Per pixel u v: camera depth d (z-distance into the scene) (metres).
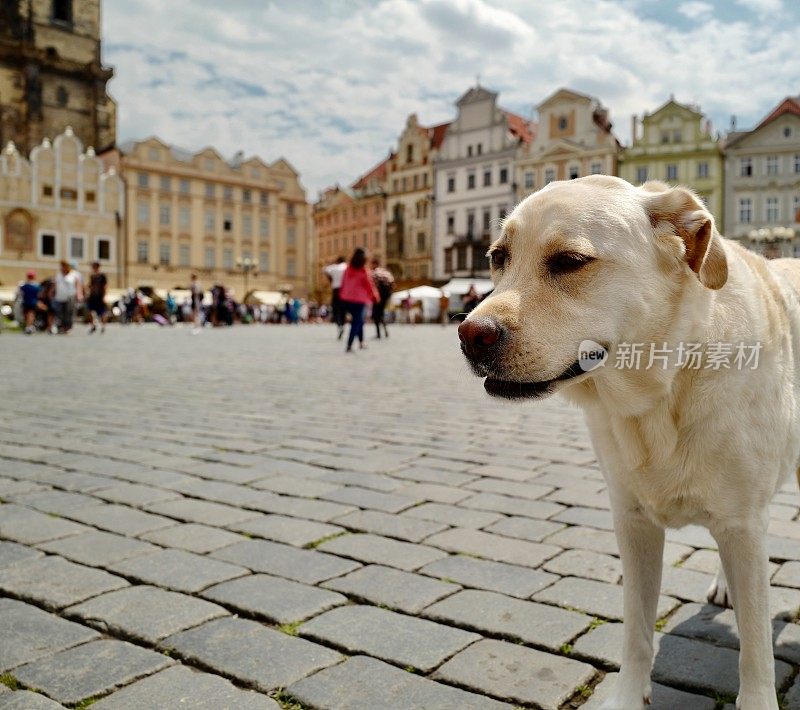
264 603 2.73
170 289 68.44
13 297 43.25
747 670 2.00
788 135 54.78
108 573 3.04
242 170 75.12
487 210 67.12
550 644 2.42
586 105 60.47
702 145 56.50
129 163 67.62
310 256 95.06
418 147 74.25
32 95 70.19
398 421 6.65
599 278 1.98
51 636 2.49
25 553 3.27
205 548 3.33
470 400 8.00
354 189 86.00
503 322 1.95
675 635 2.51
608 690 2.16
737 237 56.19
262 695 2.12
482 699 2.10
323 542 3.41
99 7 75.06
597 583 2.92
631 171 59.22
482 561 3.16
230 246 74.88
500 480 4.50
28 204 61.97
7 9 70.50
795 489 4.25
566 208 2.04
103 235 66.31
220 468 4.84
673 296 2.02
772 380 2.03
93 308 25.53
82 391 8.84
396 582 2.94
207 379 10.22
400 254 75.88
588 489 4.27
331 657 2.34
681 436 1.97
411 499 4.10
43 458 5.15
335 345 18.64
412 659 2.32
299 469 4.81
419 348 17.23
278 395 8.46
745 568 2.00
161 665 2.29
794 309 2.32
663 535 2.23
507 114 65.81
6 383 9.69
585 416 2.20
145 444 5.64
